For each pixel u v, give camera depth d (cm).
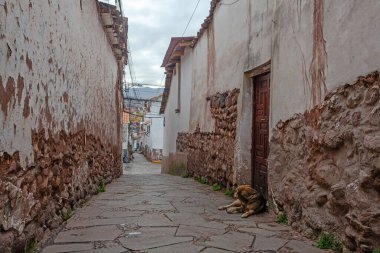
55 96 368
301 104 394
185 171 1177
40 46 313
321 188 345
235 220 437
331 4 332
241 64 634
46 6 329
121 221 423
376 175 262
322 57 348
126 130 3328
